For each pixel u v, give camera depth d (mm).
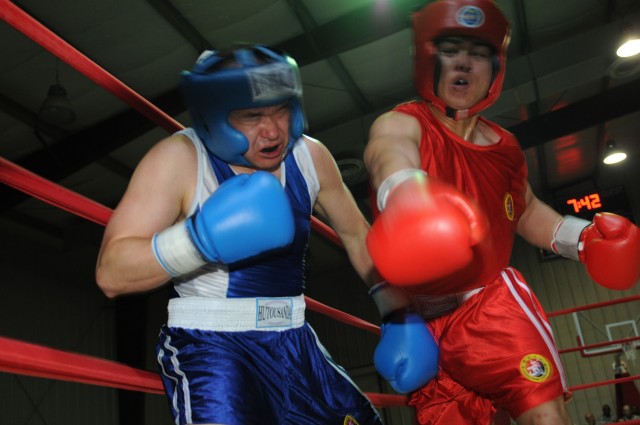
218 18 6195
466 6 1607
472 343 1775
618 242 1898
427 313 1864
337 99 8445
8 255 9266
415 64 1722
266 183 1109
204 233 1084
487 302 1813
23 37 5609
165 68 6699
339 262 13125
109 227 1227
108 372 1239
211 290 1323
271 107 1246
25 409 8734
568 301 11594
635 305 11211
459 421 1852
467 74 1659
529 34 8094
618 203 11750
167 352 1299
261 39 6789
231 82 1208
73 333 10031
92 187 8766
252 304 1336
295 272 1426
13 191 7762
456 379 1832
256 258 1354
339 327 12938
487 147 1837
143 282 1159
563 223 2082
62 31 5805
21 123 7016
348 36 6656
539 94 8133
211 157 1349
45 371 1103
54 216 9602
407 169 1302
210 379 1211
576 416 11008
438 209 1040
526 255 12078
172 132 1729
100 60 6332
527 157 10852
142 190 1259
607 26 7680
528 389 1689
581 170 12031
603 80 9266
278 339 1357
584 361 11180
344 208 1603
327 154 1554
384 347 1658
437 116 1830
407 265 1027
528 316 1792
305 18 6645
